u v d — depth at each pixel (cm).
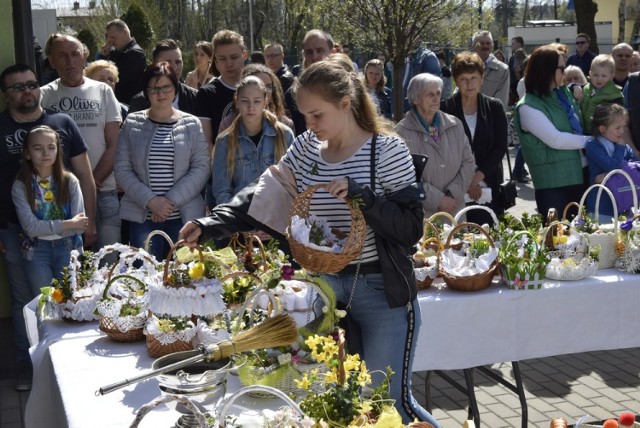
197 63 912
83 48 648
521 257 415
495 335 409
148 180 538
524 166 1250
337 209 286
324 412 230
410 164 285
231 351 247
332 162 288
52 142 503
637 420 423
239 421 235
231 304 318
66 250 513
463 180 549
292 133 526
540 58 600
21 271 527
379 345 294
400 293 285
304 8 1507
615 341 428
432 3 1095
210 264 317
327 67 276
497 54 1734
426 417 299
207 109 621
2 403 489
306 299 305
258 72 562
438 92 538
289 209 305
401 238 277
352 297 292
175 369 249
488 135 580
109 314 334
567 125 604
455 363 405
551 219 463
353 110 285
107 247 380
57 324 370
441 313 399
